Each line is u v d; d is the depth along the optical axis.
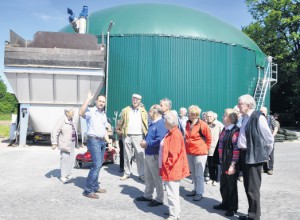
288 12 43.81
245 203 7.09
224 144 6.27
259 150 5.48
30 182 8.62
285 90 48.75
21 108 16.66
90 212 6.17
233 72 23.42
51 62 16.12
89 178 7.26
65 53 16.23
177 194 5.78
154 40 21.33
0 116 71.94
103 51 16.44
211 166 8.77
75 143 9.03
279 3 43.34
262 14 46.66
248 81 24.92
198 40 21.97
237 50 23.78
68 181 8.80
